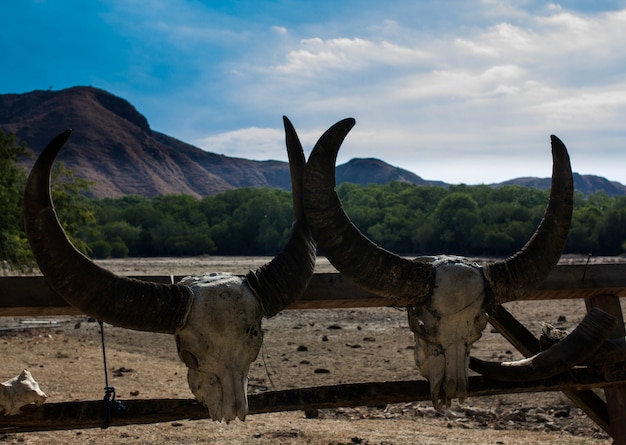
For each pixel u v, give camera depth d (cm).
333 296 710
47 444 955
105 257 12975
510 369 670
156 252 14150
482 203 13750
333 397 653
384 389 664
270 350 2083
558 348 680
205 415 618
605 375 716
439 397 618
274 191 16038
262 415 1206
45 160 508
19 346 2003
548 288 780
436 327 613
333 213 589
